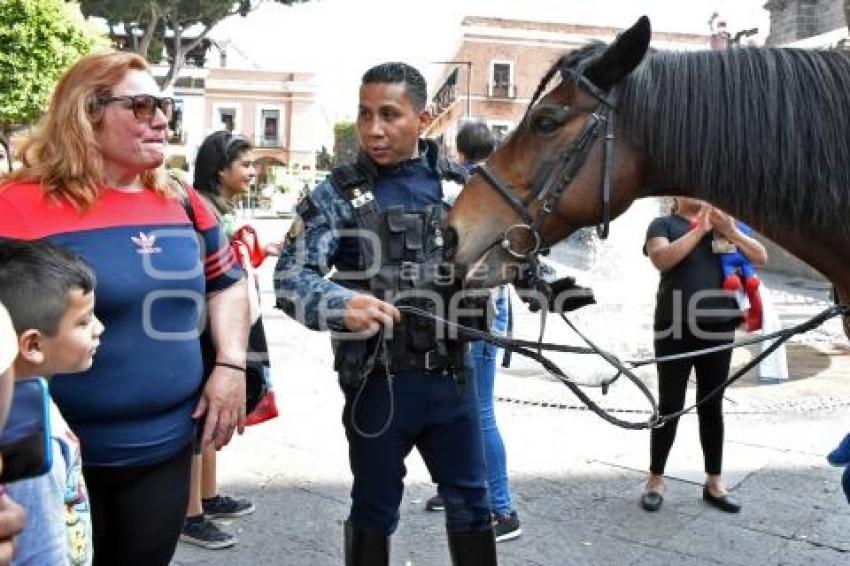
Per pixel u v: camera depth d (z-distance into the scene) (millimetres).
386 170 2193
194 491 3078
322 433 4492
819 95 1887
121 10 25703
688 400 5105
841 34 10930
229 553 3033
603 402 5109
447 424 2146
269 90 49688
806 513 3418
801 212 1898
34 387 1333
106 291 1708
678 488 3717
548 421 4711
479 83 36969
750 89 1912
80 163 1742
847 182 1850
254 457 4098
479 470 2195
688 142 1926
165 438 1828
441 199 2213
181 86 37562
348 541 2176
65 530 1366
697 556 3021
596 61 1984
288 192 33812
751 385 5789
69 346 1448
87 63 1785
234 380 1990
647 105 1952
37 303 1389
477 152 3666
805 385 5773
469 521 2170
